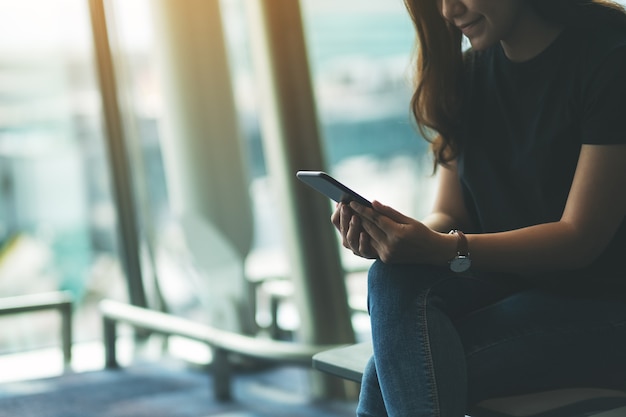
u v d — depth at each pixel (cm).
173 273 508
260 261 520
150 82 498
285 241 381
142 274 509
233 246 432
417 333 139
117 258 511
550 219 155
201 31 430
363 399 150
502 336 145
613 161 143
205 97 430
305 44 370
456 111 167
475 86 165
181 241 488
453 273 145
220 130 432
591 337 145
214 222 430
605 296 151
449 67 167
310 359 361
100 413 368
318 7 543
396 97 553
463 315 155
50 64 494
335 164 552
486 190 164
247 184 440
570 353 145
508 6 151
